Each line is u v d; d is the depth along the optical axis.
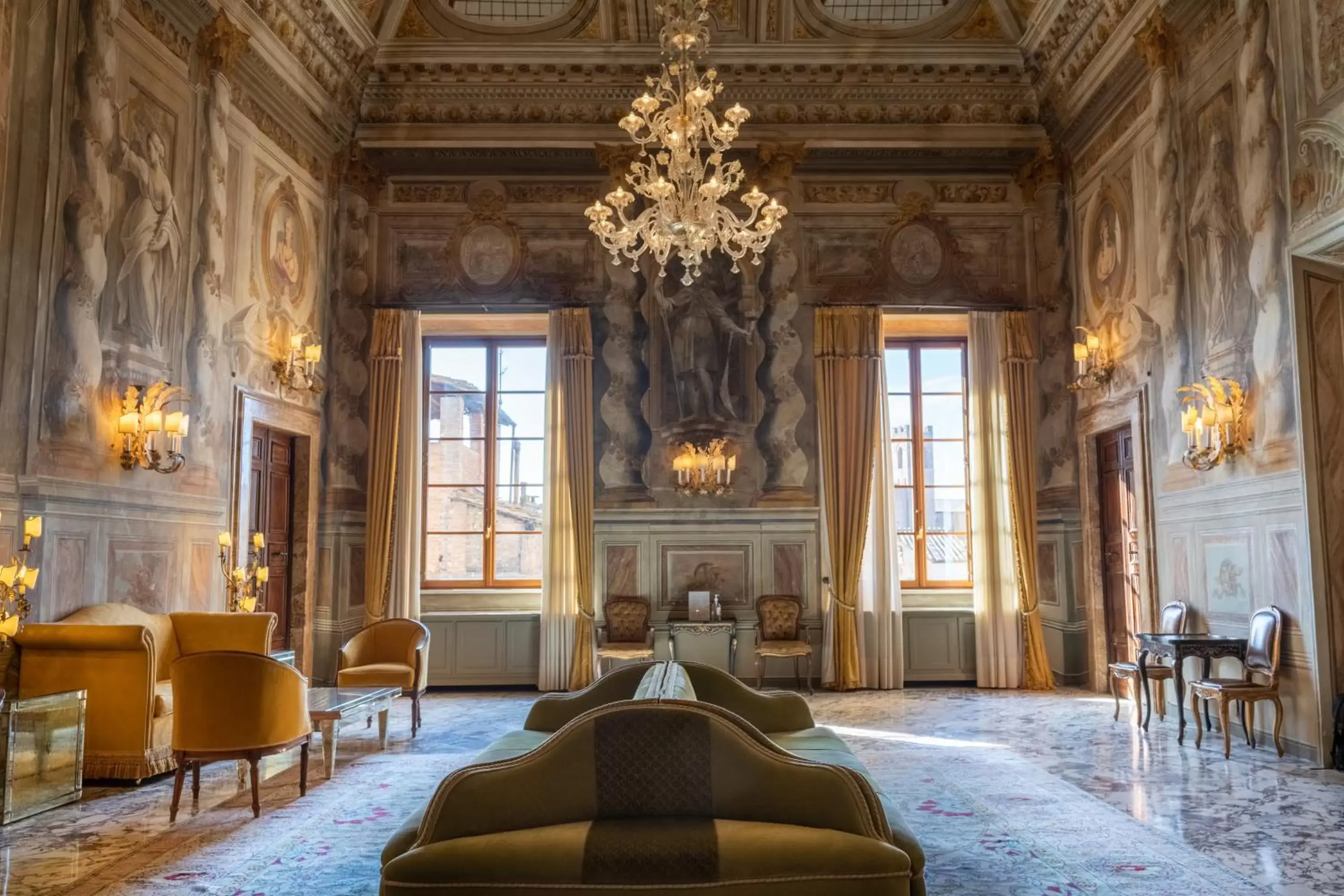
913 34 9.35
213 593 7.15
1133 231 8.10
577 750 2.59
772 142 9.66
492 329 10.19
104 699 5.37
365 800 5.05
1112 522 8.82
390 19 9.10
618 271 9.67
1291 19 5.89
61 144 5.64
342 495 9.17
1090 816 4.63
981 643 9.33
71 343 5.64
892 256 9.82
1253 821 4.52
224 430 7.37
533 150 9.66
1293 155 5.89
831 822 2.52
